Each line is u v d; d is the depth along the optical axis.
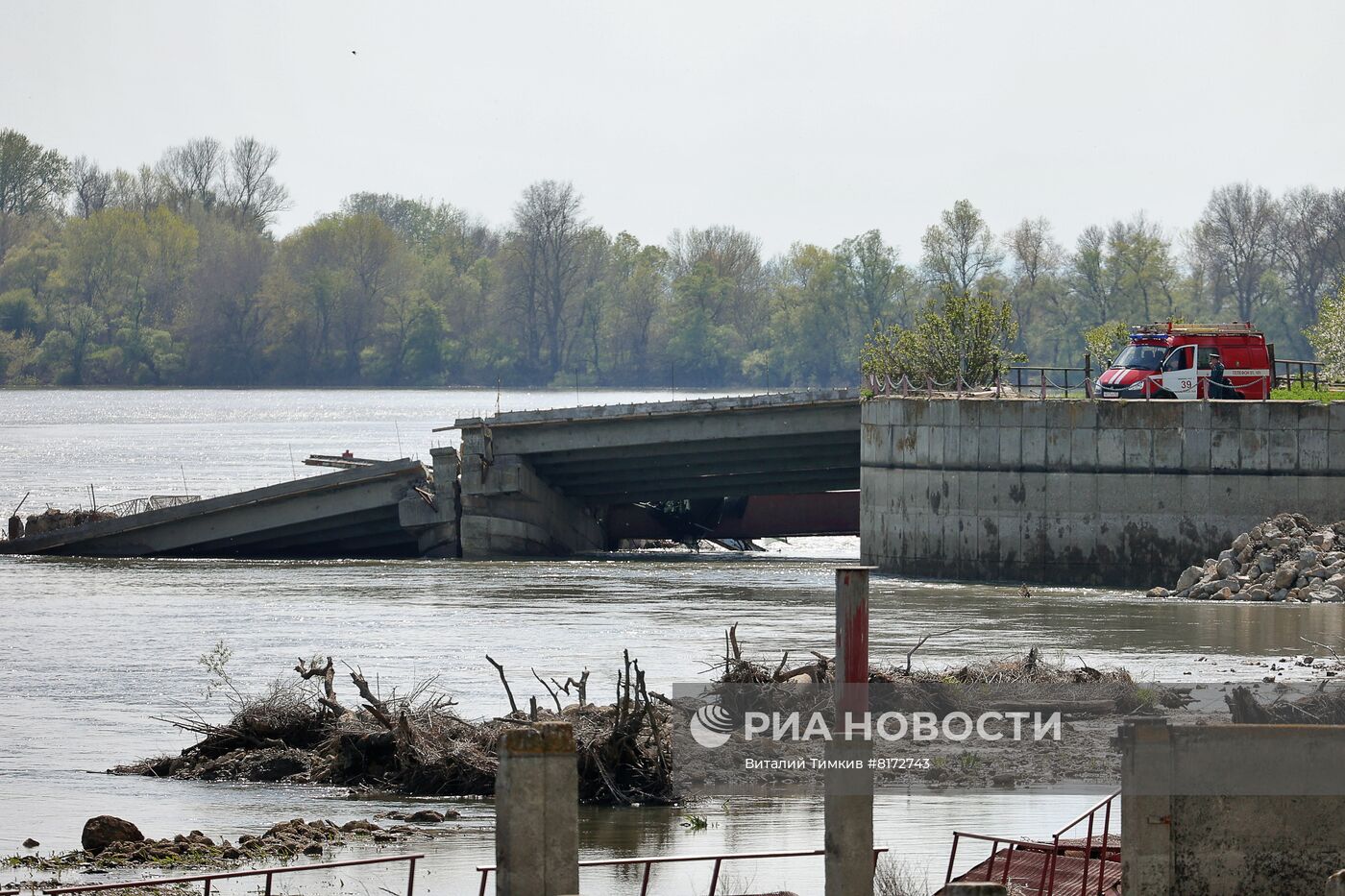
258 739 59.72
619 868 45.59
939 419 116.94
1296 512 111.75
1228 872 32.81
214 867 45.72
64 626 92.31
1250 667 76.12
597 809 52.09
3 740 63.00
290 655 81.81
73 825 50.81
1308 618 95.19
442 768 55.56
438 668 76.81
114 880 44.34
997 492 115.50
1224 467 112.25
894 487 119.25
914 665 76.06
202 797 54.41
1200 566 112.50
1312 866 32.78
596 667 76.50
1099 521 113.75
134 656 82.00
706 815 51.03
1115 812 50.78
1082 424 113.81
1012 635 88.06
